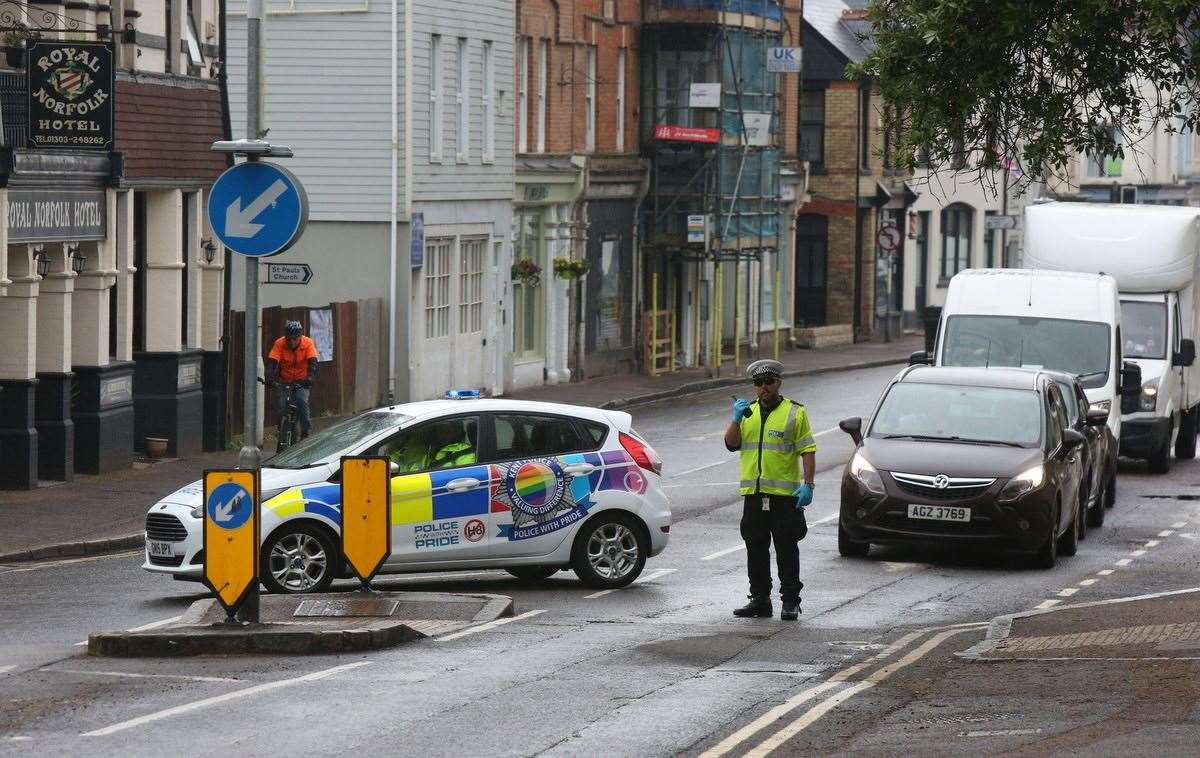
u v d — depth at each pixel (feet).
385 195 360.07
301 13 360.28
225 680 123.65
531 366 428.56
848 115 604.49
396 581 178.50
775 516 155.12
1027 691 119.24
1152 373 291.58
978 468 188.96
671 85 483.10
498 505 169.37
